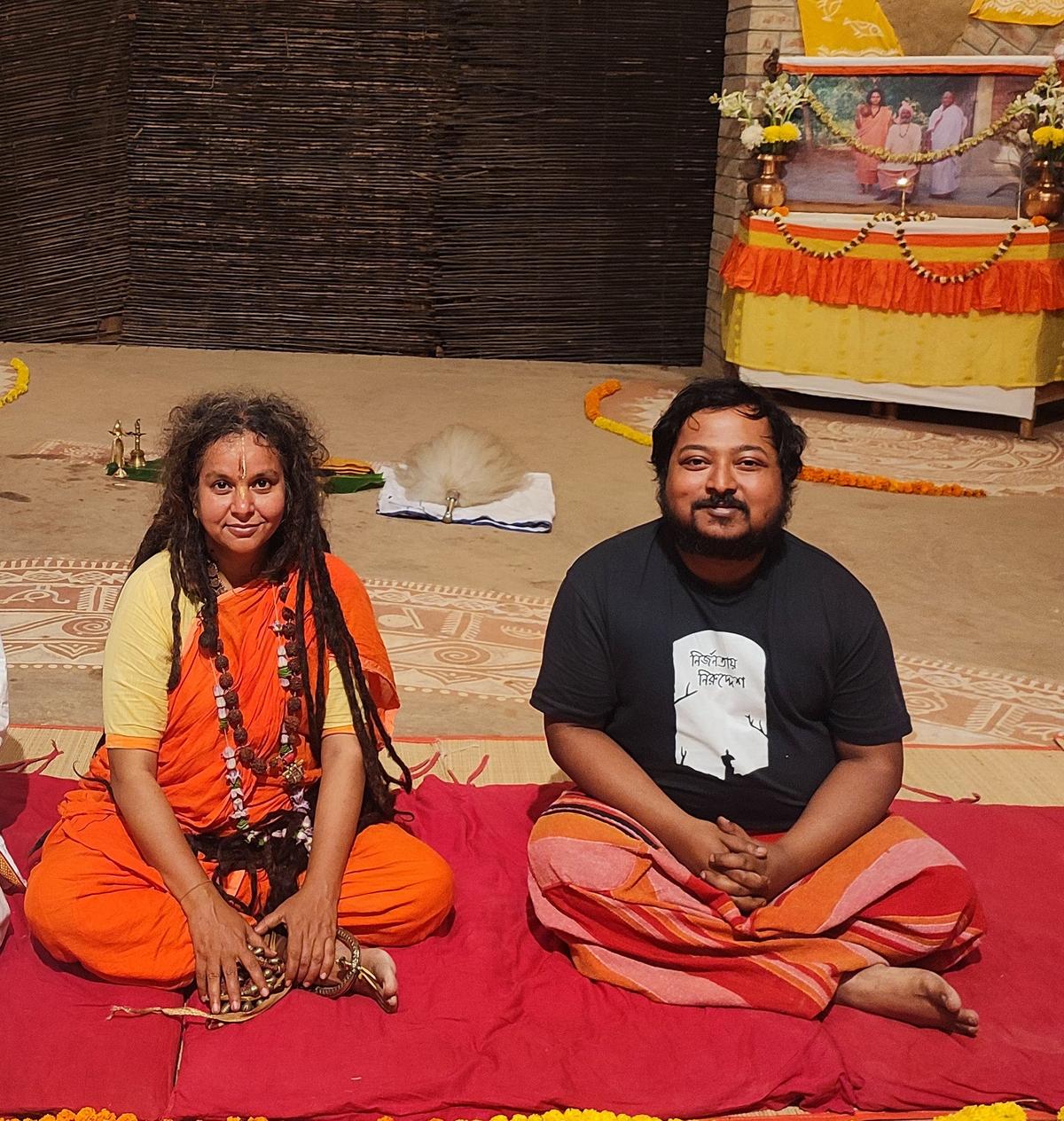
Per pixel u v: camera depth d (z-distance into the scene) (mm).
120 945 2334
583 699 2607
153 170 8969
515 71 8852
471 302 9289
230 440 2391
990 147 7254
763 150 7480
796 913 2422
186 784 2506
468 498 5832
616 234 9219
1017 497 6406
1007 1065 2268
